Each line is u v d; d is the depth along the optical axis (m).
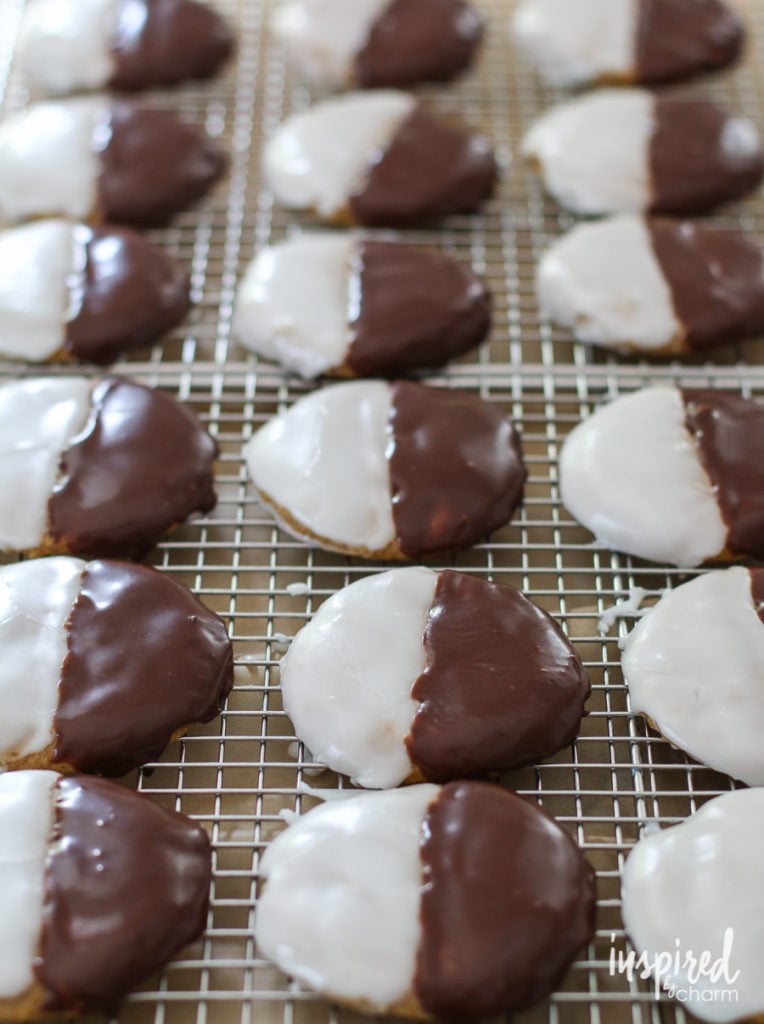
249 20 0.55
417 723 0.34
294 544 0.39
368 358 0.42
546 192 0.49
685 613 0.36
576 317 0.43
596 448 0.39
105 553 0.38
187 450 0.39
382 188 0.46
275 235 0.47
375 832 0.33
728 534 0.38
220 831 0.35
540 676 0.35
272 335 0.42
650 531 0.38
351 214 0.46
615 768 0.36
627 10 0.51
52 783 0.33
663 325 0.43
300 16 0.51
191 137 0.47
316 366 0.42
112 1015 0.32
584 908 0.32
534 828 0.33
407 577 0.36
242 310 0.43
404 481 0.38
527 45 0.52
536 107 0.52
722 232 0.44
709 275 0.43
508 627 0.35
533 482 0.41
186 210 0.47
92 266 0.43
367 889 0.32
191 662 0.35
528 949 0.31
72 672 0.35
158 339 0.43
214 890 0.34
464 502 0.38
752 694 0.35
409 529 0.38
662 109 0.48
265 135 0.50
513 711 0.34
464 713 0.34
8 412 0.39
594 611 0.38
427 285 0.43
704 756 0.35
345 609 0.36
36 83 0.51
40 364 0.43
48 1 0.52
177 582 0.37
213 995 0.32
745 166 0.47
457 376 0.43
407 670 0.35
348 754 0.34
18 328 0.42
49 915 0.32
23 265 0.43
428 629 0.35
